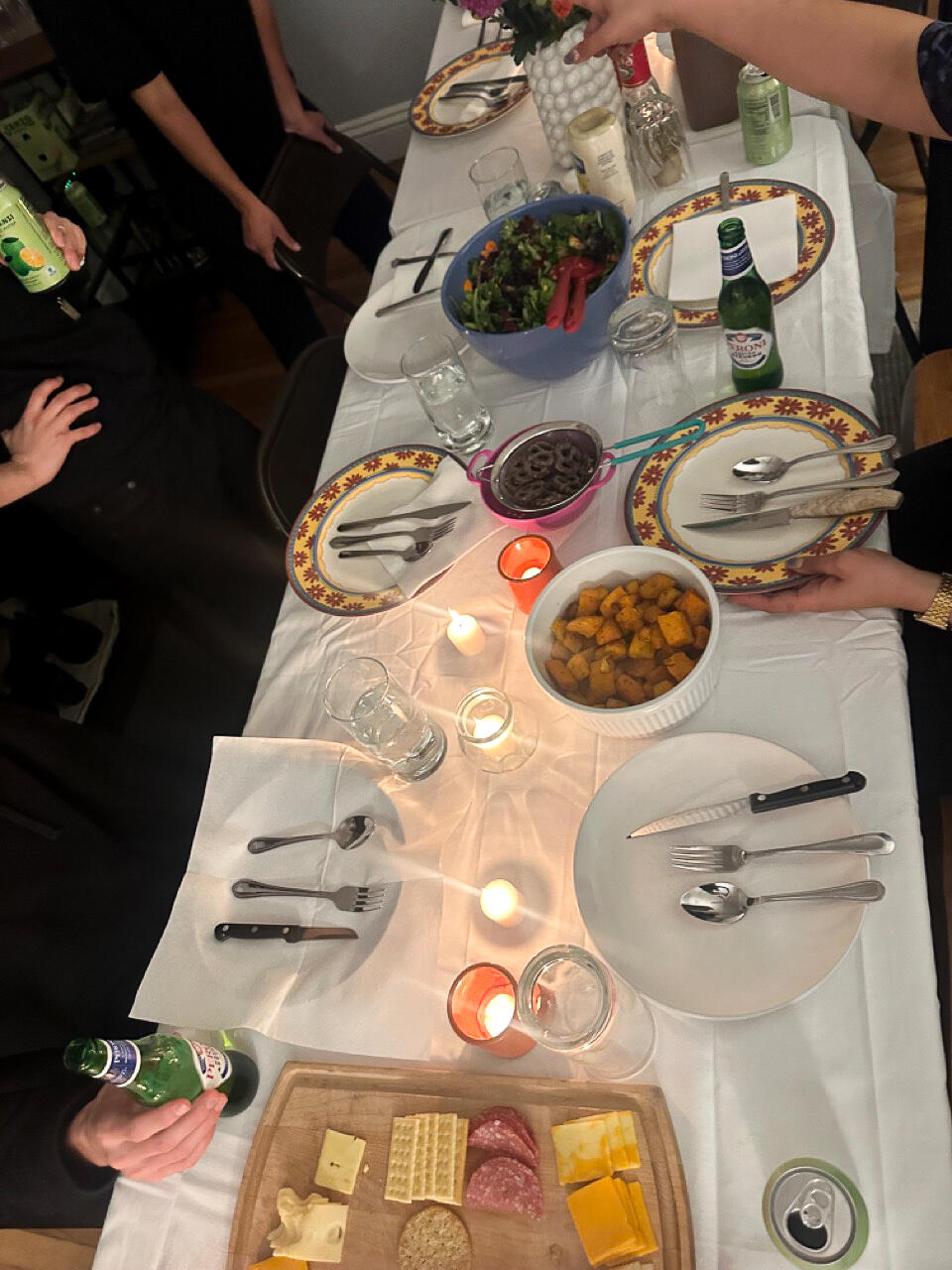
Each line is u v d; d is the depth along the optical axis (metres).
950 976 1.11
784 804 0.88
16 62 2.86
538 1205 0.80
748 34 1.04
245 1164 0.92
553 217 1.33
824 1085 0.79
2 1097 1.14
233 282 2.71
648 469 1.19
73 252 1.75
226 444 2.01
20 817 1.40
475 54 2.00
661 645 0.97
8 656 2.33
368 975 0.95
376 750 1.06
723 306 1.13
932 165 1.43
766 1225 0.74
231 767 1.15
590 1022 0.82
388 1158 0.87
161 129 2.33
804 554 1.04
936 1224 0.71
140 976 1.43
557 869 0.96
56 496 1.86
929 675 1.25
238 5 2.35
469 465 1.22
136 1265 0.91
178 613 2.09
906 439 1.62
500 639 1.15
